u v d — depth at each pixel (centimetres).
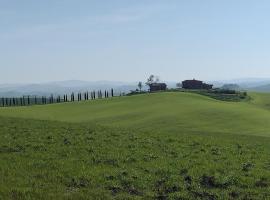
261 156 3044
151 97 14700
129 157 2686
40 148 2884
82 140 3284
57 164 2412
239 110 11675
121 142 3303
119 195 1941
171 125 9338
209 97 16762
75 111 12394
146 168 2403
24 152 2745
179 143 3438
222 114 10888
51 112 12112
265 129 8925
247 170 2467
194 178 2217
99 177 2180
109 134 3762
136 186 2078
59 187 2002
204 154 2953
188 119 10125
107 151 2869
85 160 2559
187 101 13600
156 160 2644
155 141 3466
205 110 11438
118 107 12838
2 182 2019
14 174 2177
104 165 2455
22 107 13262
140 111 11669
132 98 14825
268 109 14175
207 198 1978
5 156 2588
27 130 3759
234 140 4125
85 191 1972
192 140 3678
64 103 14588
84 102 14562
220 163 2620
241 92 19900
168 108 11981
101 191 1978
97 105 13588
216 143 3603
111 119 10500
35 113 11631
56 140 3228
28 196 1842
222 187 2122
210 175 2280
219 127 9131
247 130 8731
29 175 2173
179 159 2706
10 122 4459
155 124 9469
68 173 2230
